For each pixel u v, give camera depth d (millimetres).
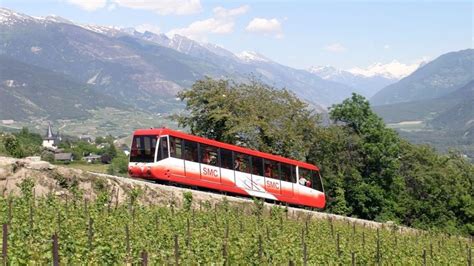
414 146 84375
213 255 22875
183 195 35906
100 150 197250
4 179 29750
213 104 64625
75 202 29078
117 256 20328
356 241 34625
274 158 46500
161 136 37844
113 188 33219
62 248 19891
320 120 69750
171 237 24438
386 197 75000
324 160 72062
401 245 35781
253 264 24266
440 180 82875
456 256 35625
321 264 26406
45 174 30922
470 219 83688
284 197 47000
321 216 47812
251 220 34781
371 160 73812
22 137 191875
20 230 21141
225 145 41938
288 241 27391
